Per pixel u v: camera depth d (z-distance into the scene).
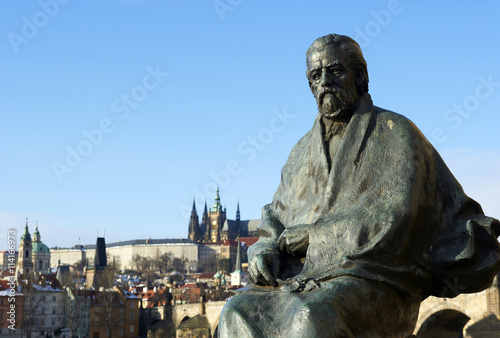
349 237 5.94
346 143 6.41
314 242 6.11
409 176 6.05
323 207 6.33
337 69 6.41
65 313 128.38
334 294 5.47
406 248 5.94
